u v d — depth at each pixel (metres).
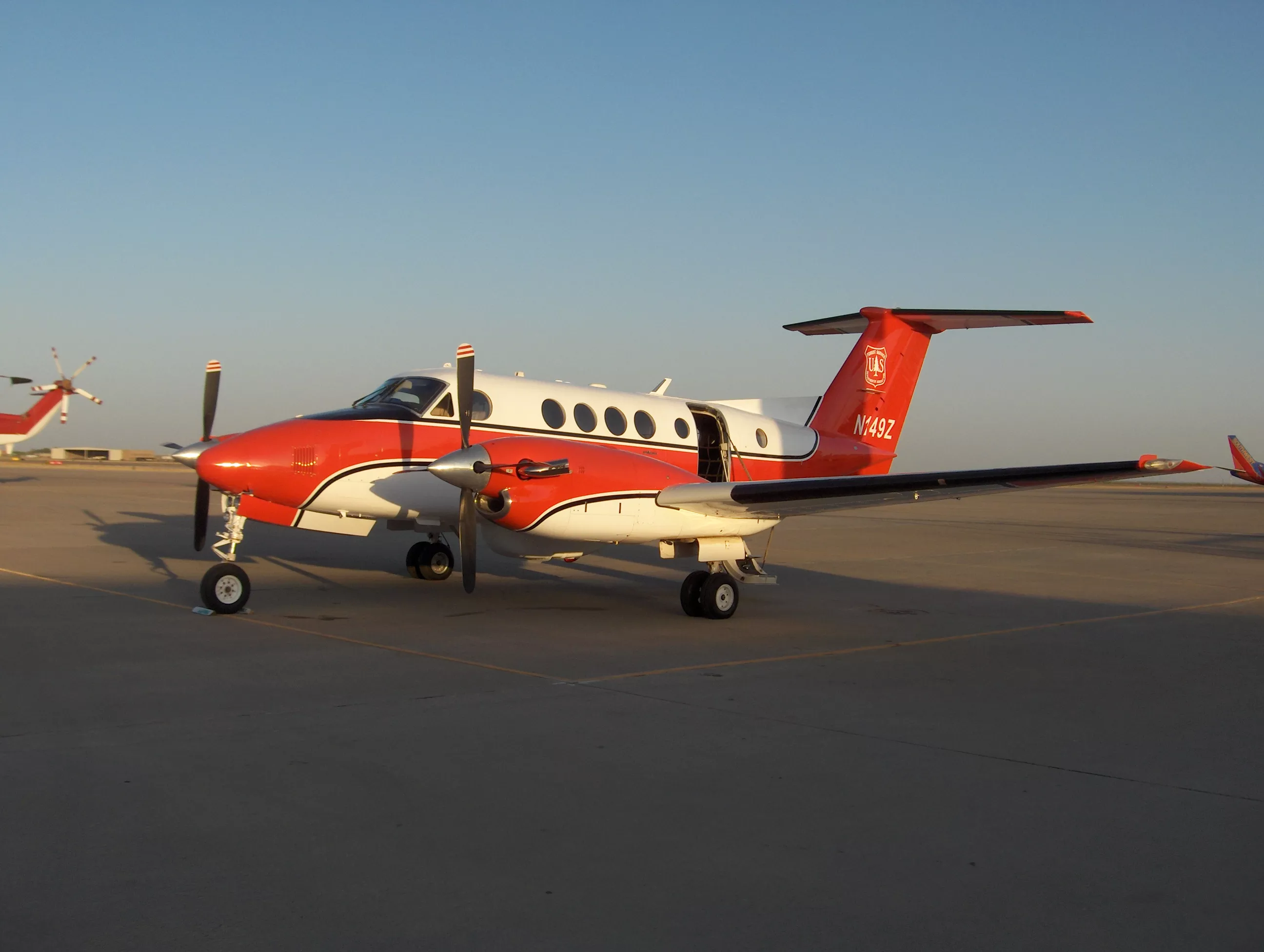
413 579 13.00
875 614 10.85
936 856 3.89
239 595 9.81
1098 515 35.34
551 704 6.25
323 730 5.54
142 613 9.70
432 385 11.05
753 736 5.58
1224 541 22.50
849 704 6.47
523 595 11.77
